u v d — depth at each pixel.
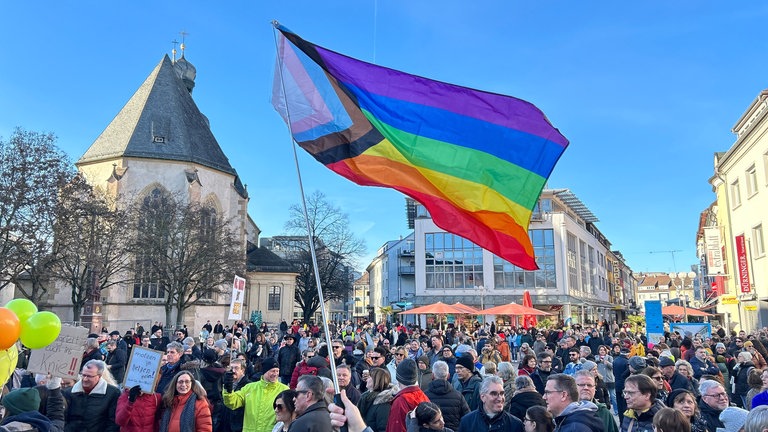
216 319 50.44
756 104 30.89
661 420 4.54
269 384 7.97
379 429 6.73
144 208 43.19
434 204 7.02
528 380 7.14
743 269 32.25
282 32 7.29
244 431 7.79
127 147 49.06
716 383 6.58
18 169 33.41
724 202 37.53
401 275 85.81
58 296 45.97
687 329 23.47
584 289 68.62
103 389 7.53
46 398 6.58
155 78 53.94
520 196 6.93
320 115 7.26
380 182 7.08
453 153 7.04
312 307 66.81
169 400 6.96
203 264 43.59
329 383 7.16
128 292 45.44
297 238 65.69
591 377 6.36
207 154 54.31
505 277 59.88
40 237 34.31
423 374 9.77
